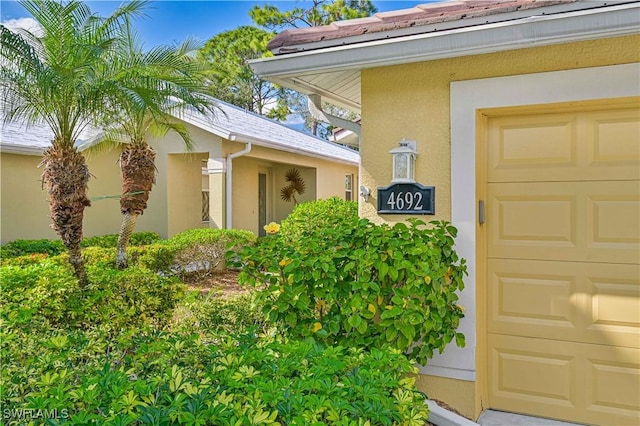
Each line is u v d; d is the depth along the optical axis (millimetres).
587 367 3387
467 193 3514
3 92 6391
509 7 3033
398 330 2971
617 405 3309
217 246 10430
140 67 6730
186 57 7547
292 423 1606
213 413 1630
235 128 11500
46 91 5523
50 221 10617
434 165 3637
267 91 27219
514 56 3369
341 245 3254
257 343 2553
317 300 3295
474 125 3498
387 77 3779
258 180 15570
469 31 3082
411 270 2957
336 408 1710
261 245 3471
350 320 2982
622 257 3301
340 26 3672
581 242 3410
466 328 3506
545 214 3510
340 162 16609
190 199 12672
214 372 2104
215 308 4027
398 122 3748
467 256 3514
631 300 3281
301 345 2402
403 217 3736
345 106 5188
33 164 10297
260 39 22156
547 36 2912
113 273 5676
